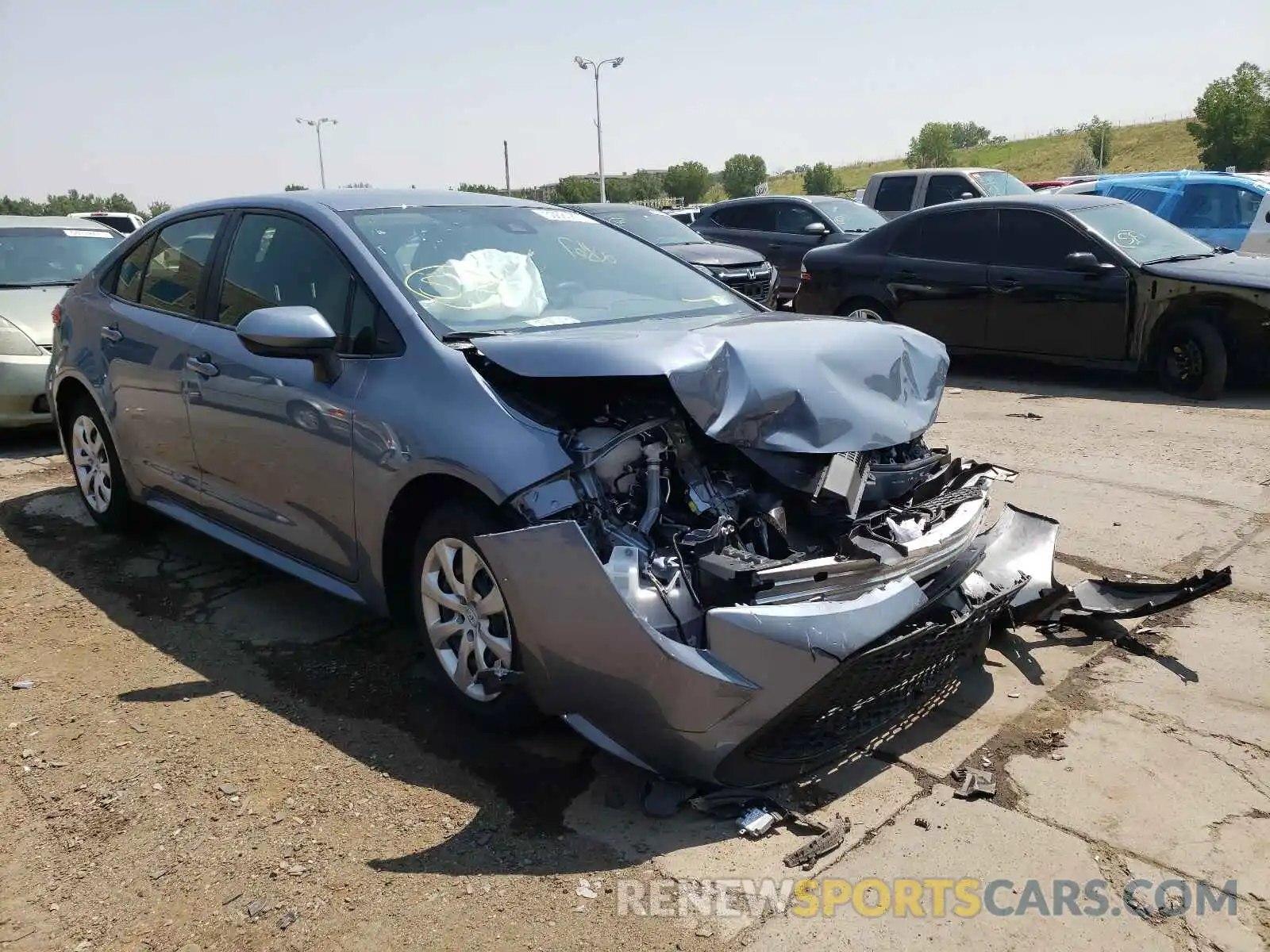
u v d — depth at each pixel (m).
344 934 2.44
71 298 5.30
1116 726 3.31
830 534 3.06
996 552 4.00
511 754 3.20
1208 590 3.66
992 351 9.35
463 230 3.99
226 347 4.05
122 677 3.75
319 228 3.84
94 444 5.23
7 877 2.68
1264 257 8.80
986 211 9.38
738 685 2.63
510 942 2.40
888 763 3.12
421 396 3.21
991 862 2.65
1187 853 2.68
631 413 3.06
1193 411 7.73
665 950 2.36
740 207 14.54
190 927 2.48
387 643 4.00
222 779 3.08
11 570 4.85
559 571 2.74
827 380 3.12
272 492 3.88
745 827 2.77
